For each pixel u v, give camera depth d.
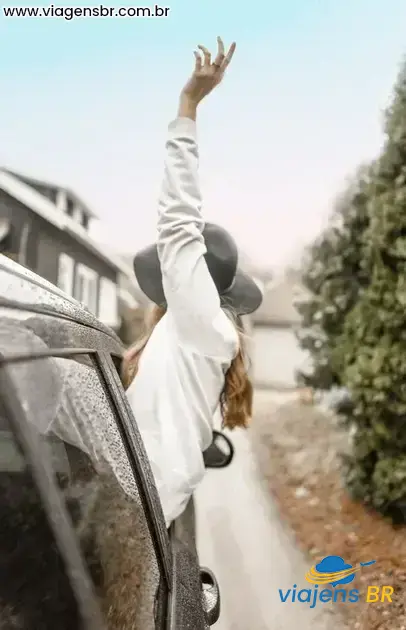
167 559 1.69
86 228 9.61
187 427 2.09
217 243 2.47
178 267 2.14
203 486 6.77
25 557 1.08
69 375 1.34
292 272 9.03
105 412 1.56
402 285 4.73
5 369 0.99
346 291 6.33
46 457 1.09
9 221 7.95
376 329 5.14
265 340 17.06
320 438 9.00
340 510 5.52
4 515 1.09
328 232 6.67
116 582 1.23
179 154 2.22
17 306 1.13
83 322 1.65
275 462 7.70
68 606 1.05
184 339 2.16
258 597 3.94
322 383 7.20
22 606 1.06
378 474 4.95
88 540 1.18
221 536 5.09
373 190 5.21
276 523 5.39
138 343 2.60
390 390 4.86
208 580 2.18
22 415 1.01
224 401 2.41
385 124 5.15
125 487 1.50
